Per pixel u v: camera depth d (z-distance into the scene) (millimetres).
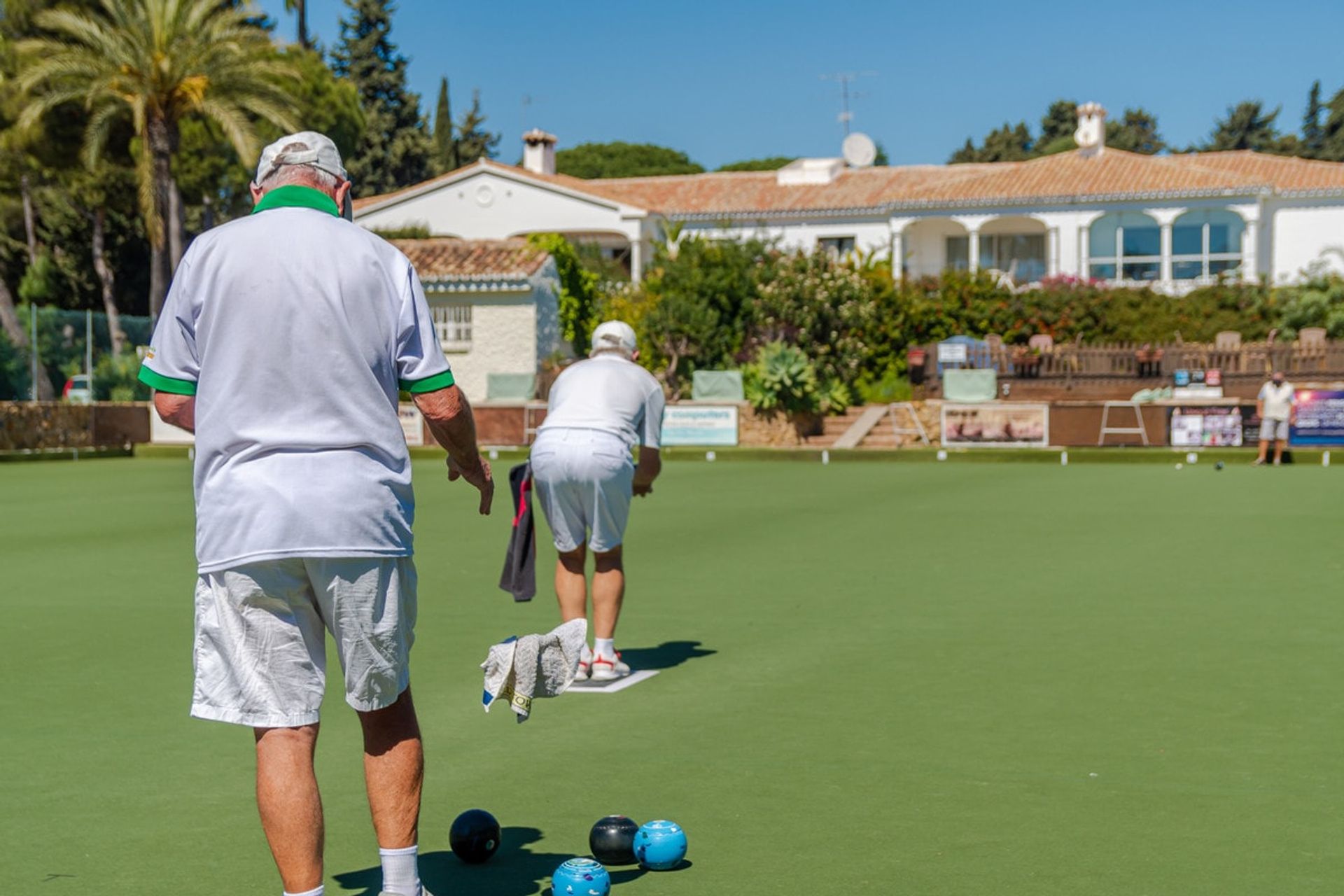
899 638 8445
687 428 32625
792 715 6406
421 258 38750
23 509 18453
